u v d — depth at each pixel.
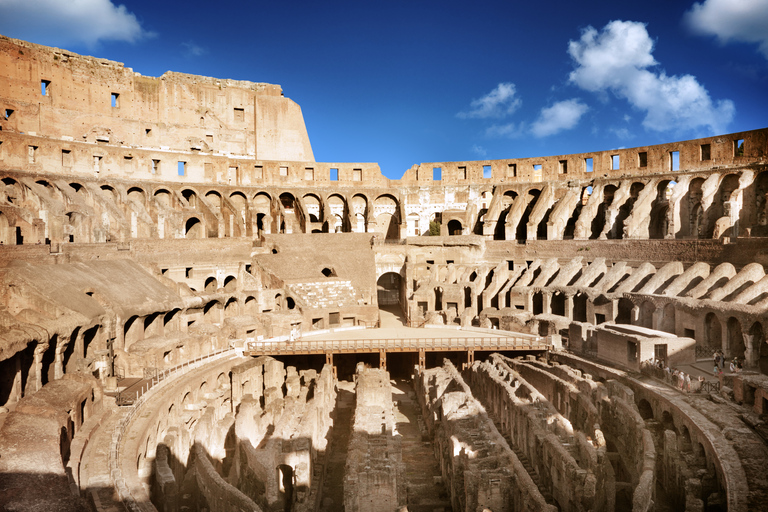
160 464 33.22
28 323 41.53
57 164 74.50
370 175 100.12
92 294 52.19
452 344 61.31
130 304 54.44
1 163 69.38
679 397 41.75
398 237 100.62
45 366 43.19
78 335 46.62
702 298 55.66
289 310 70.62
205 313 68.44
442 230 95.38
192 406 46.53
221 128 99.19
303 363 64.31
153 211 80.12
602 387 44.19
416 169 102.31
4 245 48.97
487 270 83.25
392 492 29.88
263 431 43.41
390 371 68.31
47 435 27.83
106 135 86.81
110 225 72.75
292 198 98.94
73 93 83.69
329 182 98.44
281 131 103.56
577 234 83.81
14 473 23.52
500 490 29.61
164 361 51.78
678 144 80.00
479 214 99.38
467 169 99.88
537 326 66.88
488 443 33.56
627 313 65.81
